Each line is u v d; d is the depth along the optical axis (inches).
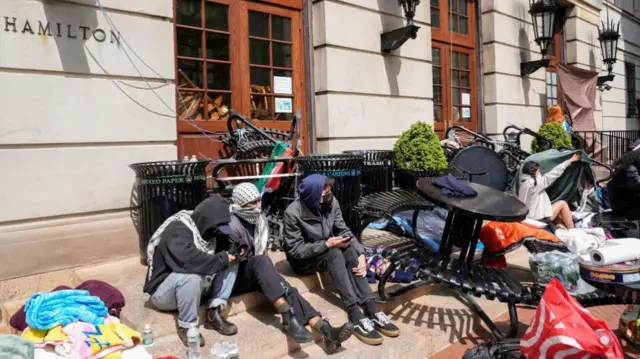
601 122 491.8
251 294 147.6
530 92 392.8
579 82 433.1
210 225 130.2
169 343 123.3
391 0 270.5
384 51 267.7
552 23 379.9
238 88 221.6
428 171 236.5
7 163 151.9
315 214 154.5
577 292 158.2
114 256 173.9
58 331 110.1
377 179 225.8
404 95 279.4
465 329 153.3
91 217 168.9
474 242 152.6
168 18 186.5
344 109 248.8
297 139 209.5
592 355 109.9
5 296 150.4
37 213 157.6
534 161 230.4
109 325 115.2
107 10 170.7
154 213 161.9
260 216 146.5
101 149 170.7
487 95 363.9
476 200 146.5
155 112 183.5
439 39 329.4
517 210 139.3
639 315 140.8
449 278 140.6
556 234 186.2
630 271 126.0
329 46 241.8
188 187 164.4
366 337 138.3
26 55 154.3
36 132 156.6
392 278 176.9
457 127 311.0
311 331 140.3
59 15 160.2
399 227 218.5
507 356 127.1
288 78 241.6
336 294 163.6
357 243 153.9
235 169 218.7
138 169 163.2
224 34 216.7
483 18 361.7
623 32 569.9
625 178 213.5
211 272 126.3
